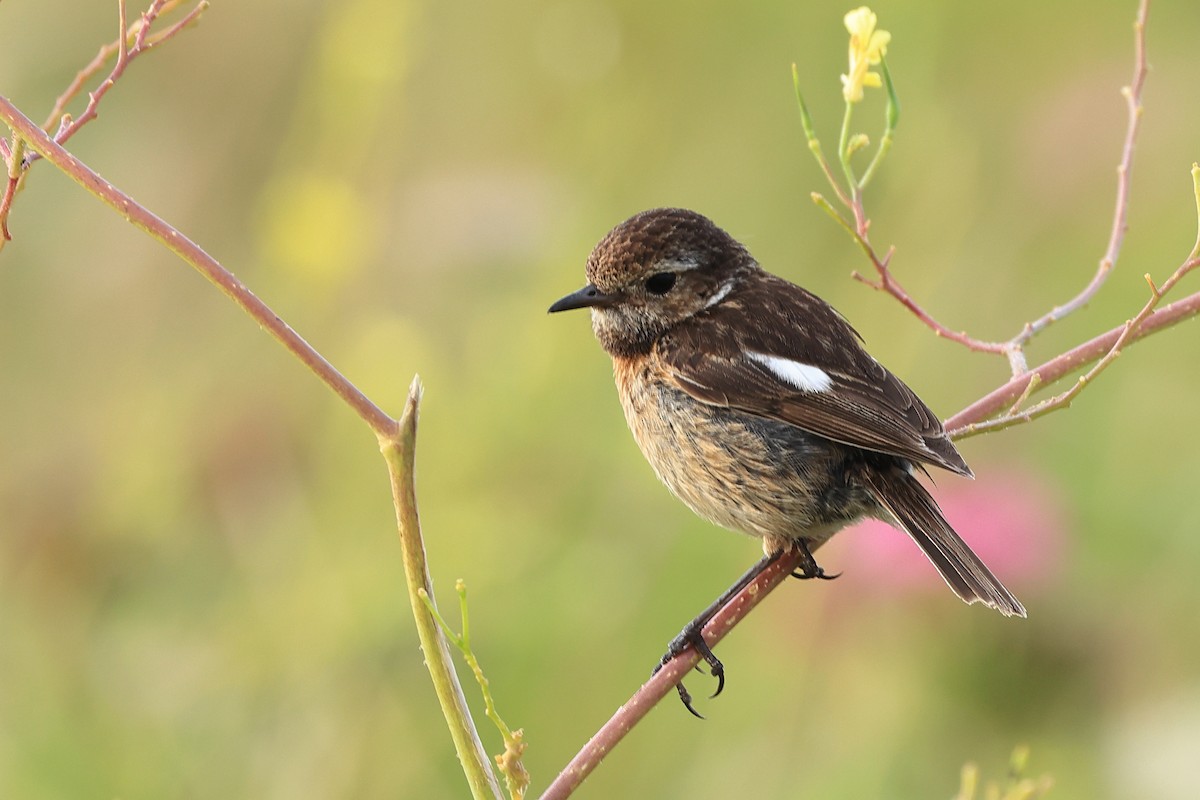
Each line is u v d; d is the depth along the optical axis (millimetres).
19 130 6836
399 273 13625
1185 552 12273
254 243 14812
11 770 11336
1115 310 14297
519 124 14969
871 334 13734
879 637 11547
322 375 6711
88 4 14945
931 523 8977
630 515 12500
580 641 11992
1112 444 13344
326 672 11648
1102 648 11383
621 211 14844
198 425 12836
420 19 14250
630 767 11898
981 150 14812
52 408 14188
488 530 11914
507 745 6555
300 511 12172
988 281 14094
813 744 11539
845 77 8430
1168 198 14844
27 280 14836
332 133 13445
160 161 15047
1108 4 15609
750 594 9156
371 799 11500
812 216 14750
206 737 11594
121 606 12422
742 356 9555
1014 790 7742
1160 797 10977
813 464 9266
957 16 15461
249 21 15086
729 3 15312
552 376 12586
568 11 15172
